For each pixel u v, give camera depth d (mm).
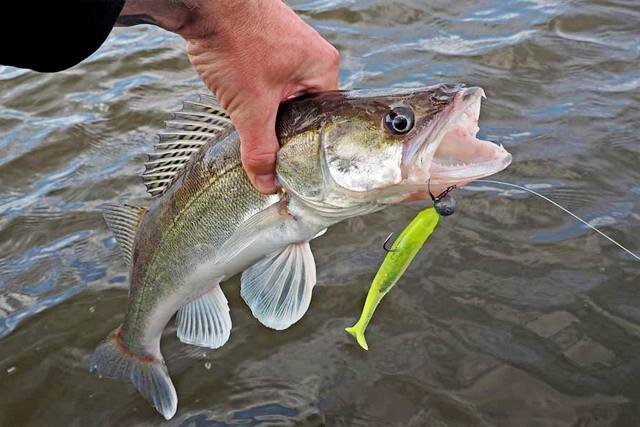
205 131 725
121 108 1463
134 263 809
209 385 922
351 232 1080
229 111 640
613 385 868
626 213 1055
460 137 627
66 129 1416
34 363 969
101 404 922
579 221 1049
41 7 527
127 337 842
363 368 917
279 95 641
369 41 1593
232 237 715
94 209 1209
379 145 637
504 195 1096
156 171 762
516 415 853
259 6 600
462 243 1035
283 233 695
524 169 1147
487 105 1314
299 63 635
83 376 953
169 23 581
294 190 669
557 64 1431
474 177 615
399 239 660
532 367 893
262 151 653
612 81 1363
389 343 938
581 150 1178
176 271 769
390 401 883
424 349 927
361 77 1459
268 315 730
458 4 1700
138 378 843
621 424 834
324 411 883
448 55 1500
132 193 1231
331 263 1040
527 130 1238
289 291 719
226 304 771
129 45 1719
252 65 614
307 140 655
